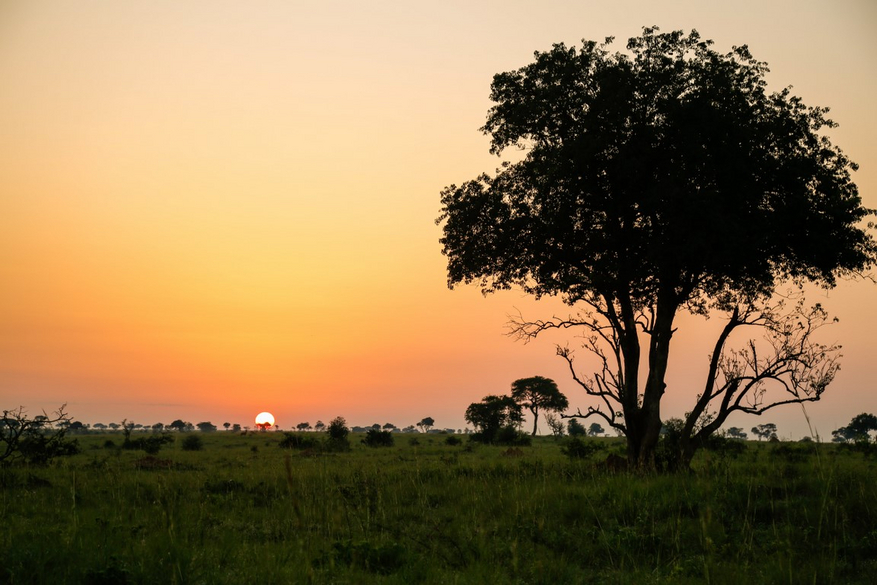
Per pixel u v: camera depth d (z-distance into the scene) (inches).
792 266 909.2
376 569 374.3
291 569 343.0
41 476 791.7
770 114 863.7
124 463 1166.3
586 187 866.8
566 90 914.7
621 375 903.7
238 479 786.2
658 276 890.7
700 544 433.7
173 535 399.9
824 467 647.8
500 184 962.1
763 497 554.6
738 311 917.2
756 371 845.8
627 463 875.4
